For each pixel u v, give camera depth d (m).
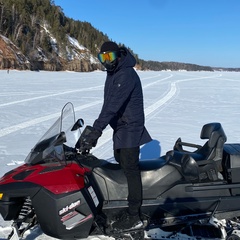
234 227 3.09
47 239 3.06
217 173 3.16
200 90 19.50
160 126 8.20
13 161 5.14
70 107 3.17
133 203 2.89
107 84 2.99
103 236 3.12
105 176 2.97
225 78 38.75
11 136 6.77
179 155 3.20
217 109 11.41
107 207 2.92
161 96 15.44
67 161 2.88
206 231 3.14
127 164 2.91
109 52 2.79
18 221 2.76
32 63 68.44
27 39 75.31
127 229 2.91
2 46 61.81
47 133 2.99
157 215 3.03
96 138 2.78
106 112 2.82
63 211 2.67
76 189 2.69
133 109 2.93
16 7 84.00
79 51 92.69
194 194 3.05
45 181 2.69
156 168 3.08
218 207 3.06
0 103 11.27
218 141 3.18
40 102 11.88
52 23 93.69
